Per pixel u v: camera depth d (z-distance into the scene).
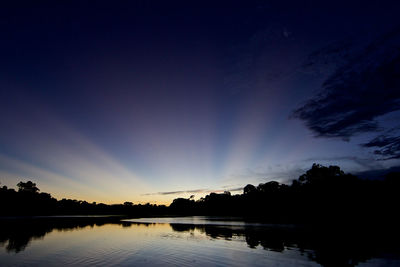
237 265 18.61
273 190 136.62
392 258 20.67
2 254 23.61
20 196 157.75
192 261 19.98
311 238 33.34
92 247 27.55
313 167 103.69
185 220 94.00
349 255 21.84
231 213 155.50
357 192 81.00
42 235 40.81
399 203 71.00
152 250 25.22
